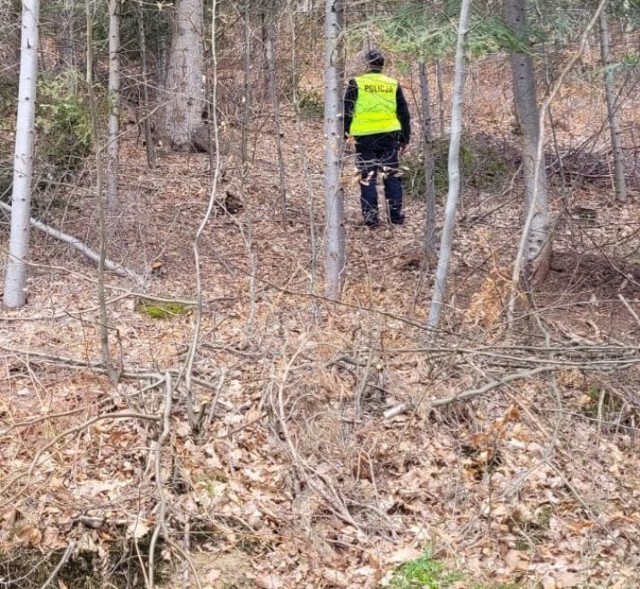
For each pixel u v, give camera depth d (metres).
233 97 9.87
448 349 5.13
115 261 7.86
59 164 8.32
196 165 11.71
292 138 13.13
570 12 7.73
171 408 4.81
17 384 5.28
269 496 4.39
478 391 5.03
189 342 5.96
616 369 5.25
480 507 4.41
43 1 9.31
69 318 6.47
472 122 12.13
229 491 4.36
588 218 9.38
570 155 10.36
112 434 4.66
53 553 3.92
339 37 6.17
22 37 6.54
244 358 5.76
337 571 3.94
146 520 4.09
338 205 6.59
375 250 8.92
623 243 8.09
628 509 4.46
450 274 7.86
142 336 6.21
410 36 6.01
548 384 5.34
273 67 9.35
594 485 4.62
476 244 8.73
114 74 8.15
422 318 6.39
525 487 4.56
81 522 4.07
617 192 10.73
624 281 7.33
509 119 12.96
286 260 8.36
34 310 6.68
